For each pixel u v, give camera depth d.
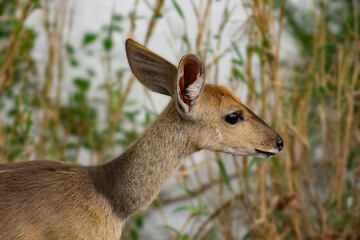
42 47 12.62
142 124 11.26
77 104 11.98
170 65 7.62
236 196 10.48
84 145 12.01
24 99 10.95
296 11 13.92
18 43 10.98
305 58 13.02
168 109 7.61
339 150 11.66
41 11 12.81
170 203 11.77
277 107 10.54
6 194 7.23
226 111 7.66
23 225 7.17
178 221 11.46
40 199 7.27
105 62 12.77
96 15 13.23
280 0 13.59
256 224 10.28
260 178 10.41
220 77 12.14
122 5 13.43
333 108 11.88
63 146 11.38
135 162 7.57
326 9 14.02
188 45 10.59
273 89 10.72
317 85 11.26
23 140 10.87
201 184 10.87
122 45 12.99
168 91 7.70
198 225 11.37
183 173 10.34
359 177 11.13
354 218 10.88
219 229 10.67
